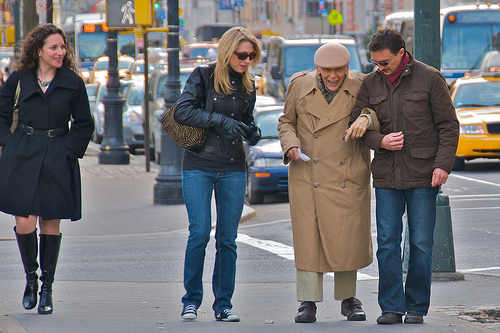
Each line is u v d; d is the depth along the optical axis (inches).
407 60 641.6
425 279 658.2
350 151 676.1
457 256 1101.1
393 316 656.4
